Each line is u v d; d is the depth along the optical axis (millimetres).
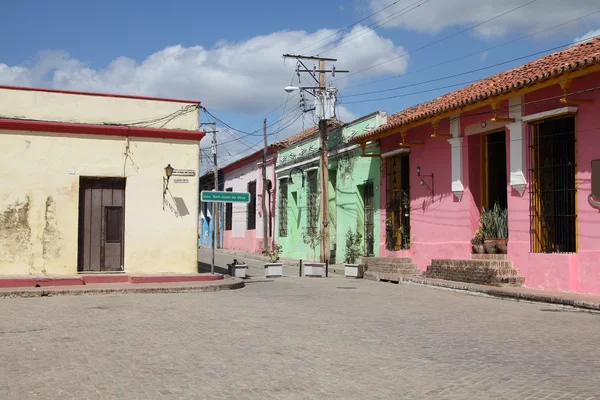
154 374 6883
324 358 7699
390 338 9094
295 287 17844
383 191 23109
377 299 14453
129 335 9320
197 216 19547
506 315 11625
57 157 18203
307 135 30812
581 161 14078
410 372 6949
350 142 23922
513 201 16188
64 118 18312
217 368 7176
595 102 13727
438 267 18625
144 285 16906
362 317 11305
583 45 16172
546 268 14898
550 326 10242
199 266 25078
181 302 13781
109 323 10516
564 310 12422
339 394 6070
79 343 8664
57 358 7691
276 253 28406
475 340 8930
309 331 9703
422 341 8852
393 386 6352
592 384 6328
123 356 7816
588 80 13875
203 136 19625
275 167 35781
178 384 6457
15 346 8445
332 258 28078
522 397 5883
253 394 6086
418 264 20641
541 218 15422
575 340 8906
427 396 5973
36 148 18016
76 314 11680
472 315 11625
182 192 19422
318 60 27391
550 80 14133
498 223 17453
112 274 18359
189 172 19500
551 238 15258
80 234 18672
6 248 17656
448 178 19203
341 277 22141
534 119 15227
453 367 7188
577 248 14203
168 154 19328
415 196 21016
